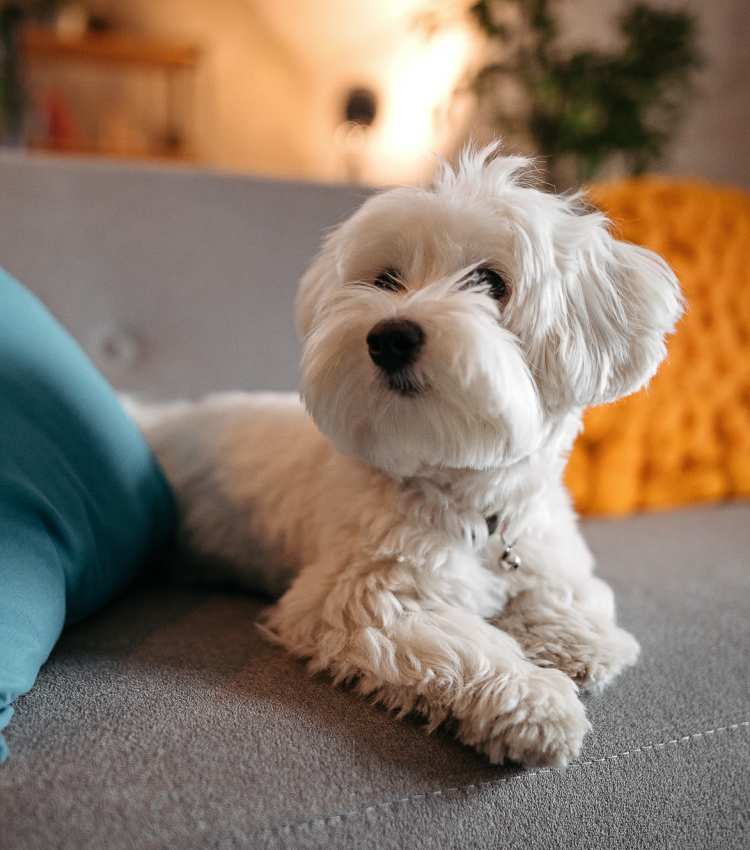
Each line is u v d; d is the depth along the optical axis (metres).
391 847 0.72
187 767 0.72
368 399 0.92
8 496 0.85
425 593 0.96
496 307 0.93
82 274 1.69
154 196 1.72
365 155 3.66
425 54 3.44
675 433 1.77
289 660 0.95
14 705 0.79
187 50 3.55
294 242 1.79
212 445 1.27
